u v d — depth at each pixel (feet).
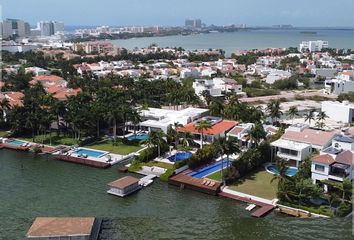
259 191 318.86
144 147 437.17
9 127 510.17
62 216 276.00
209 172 360.89
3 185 337.11
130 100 588.50
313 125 526.16
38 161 403.34
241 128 429.79
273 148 383.24
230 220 264.72
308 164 332.60
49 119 457.27
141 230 252.42
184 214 279.08
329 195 296.10
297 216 273.54
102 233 248.32
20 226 258.78
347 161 310.04
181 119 482.69
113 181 341.62
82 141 452.76
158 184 343.05
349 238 226.79
